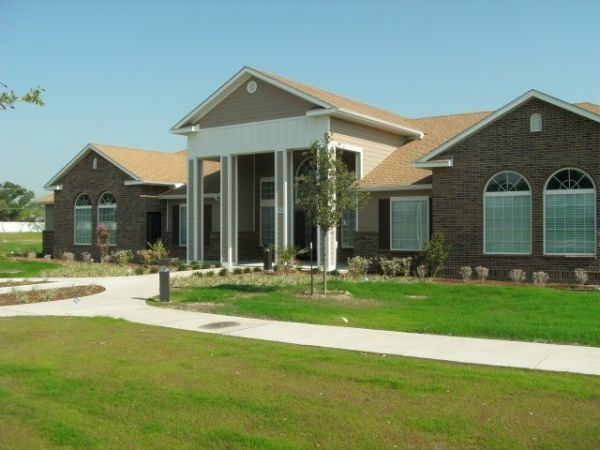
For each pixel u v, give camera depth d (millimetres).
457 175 20547
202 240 27391
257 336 11047
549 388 7391
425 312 13414
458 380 7809
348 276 21297
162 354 9477
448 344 10195
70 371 8438
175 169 33094
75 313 13984
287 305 14414
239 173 29344
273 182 29688
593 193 18406
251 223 29984
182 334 11219
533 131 19250
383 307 14164
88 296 17047
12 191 103125
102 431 6152
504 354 9398
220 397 7164
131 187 30500
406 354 9484
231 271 23703
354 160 26562
